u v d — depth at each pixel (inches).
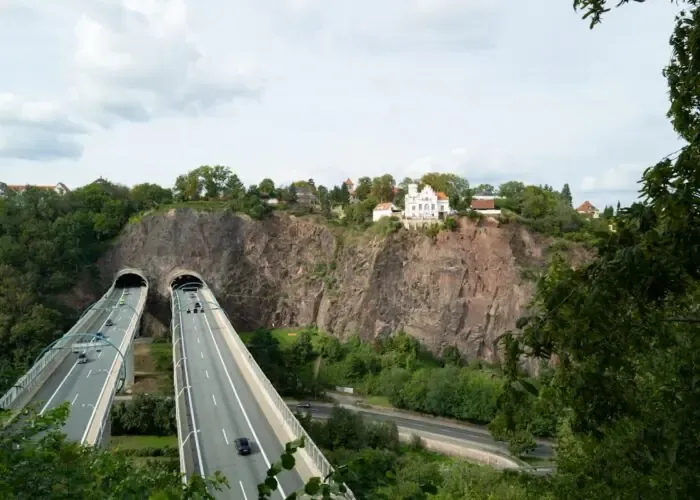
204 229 4761.3
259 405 1995.6
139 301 3814.0
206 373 2396.7
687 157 309.4
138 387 3048.7
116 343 2768.2
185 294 4333.2
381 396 3506.4
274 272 4785.9
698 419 344.2
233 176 5659.5
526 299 3710.6
